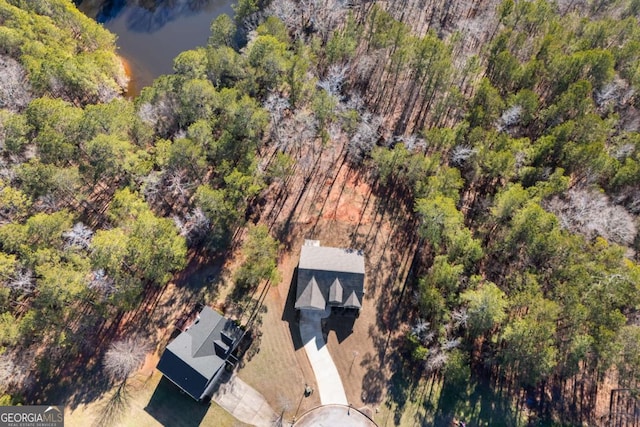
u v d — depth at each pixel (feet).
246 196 177.27
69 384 151.12
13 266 145.89
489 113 191.21
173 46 287.28
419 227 176.45
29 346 155.12
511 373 155.02
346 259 166.81
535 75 200.03
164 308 167.12
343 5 274.77
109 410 145.89
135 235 153.79
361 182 203.72
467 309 147.74
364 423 145.69
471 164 183.01
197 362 143.84
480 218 176.04
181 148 170.50
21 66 213.25
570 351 139.23
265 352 157.38
